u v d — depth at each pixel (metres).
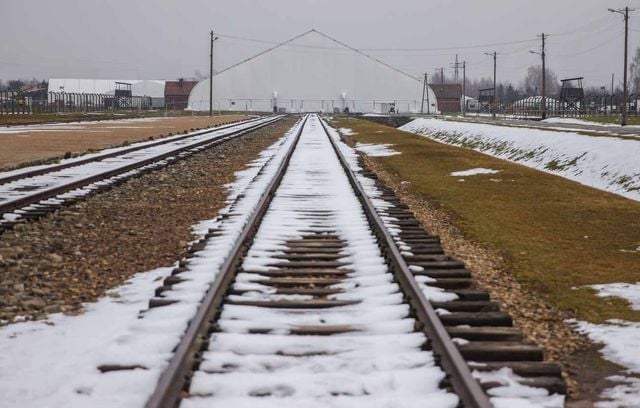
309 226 12.38
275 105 134.25
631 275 10.11
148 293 8.45
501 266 10.72
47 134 39.91
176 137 36.75
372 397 5.15
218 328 6.59
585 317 8.03
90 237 11.72
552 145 38.47
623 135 36.78
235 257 9.06
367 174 22.12
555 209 16.95
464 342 6.21
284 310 7.32
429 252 10.29
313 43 134.38
